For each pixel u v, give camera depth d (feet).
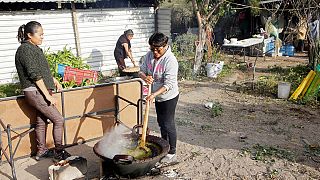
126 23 38.24
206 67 34.22
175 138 14.94
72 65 24.98
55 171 12.75
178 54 41.04
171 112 14.49
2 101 14.49
